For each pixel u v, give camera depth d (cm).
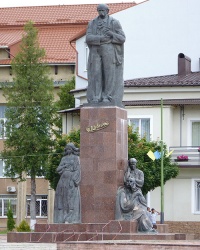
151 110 6619
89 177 4019
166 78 7025
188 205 6619
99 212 3988
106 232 3891
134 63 7588
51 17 9069
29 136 7169
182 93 6669
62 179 4034
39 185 8050
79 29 8900
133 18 7588
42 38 8806
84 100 7138
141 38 7594
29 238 3875
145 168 5956
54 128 7819
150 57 7569
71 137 6275
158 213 5975
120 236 3812
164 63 7550
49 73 7375
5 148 7294
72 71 8388
